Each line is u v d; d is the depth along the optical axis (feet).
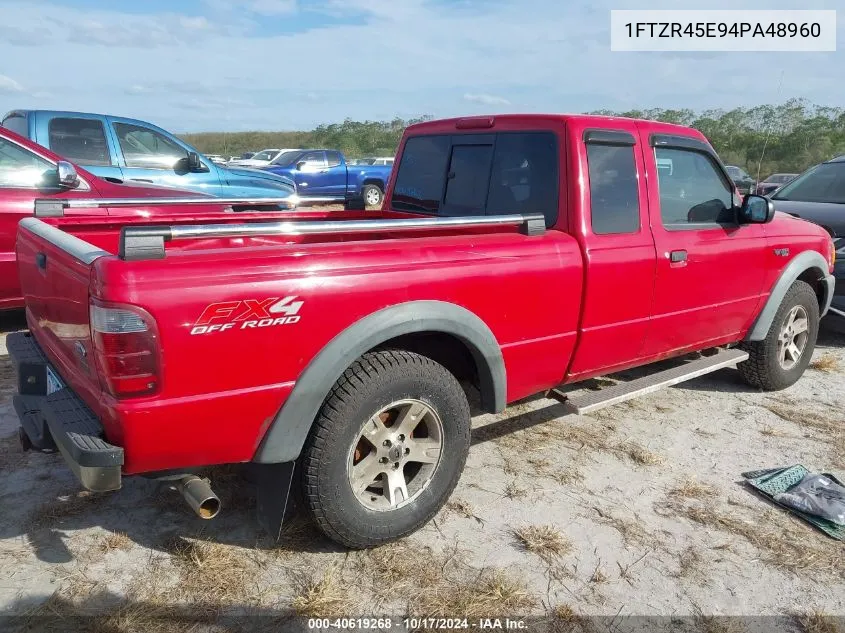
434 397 9.56
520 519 10.81
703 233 13.39
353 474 9.21
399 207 14.70
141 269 7.28
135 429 7.44
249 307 7.88
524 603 8.89
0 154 18.16
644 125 12.52
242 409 8.10
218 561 9.35
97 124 25.89
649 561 9.93
